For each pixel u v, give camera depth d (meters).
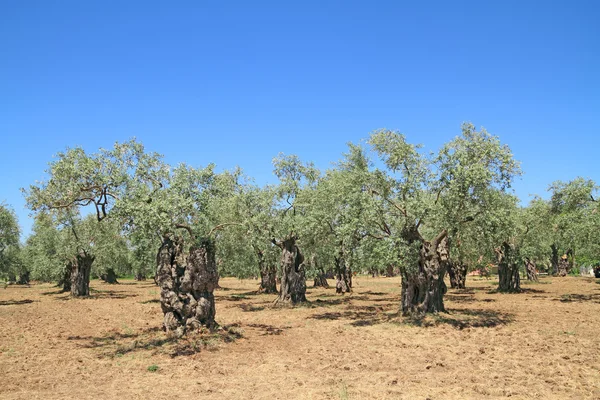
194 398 9.71
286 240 28.92
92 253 38.66
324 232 26.69
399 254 18.92
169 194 16.20
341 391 10.02
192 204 16.20
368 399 9.52
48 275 43.12
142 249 31.09
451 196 18.14
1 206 33.62
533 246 35.47
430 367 12.22
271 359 13.37
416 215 18.72
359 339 16.47
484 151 18.34
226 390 10.27
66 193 18.09
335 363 12.77
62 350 15.12
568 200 29.38
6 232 33.59
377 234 21.41
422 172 19.19
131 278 89.06
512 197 26.30
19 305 31.86
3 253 34.00
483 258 38.97
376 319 21.47
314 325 20.11
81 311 27.50
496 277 67.75
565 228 30.66
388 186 19.77
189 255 17.02
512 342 15.38
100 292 44.72
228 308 27.98
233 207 27.05
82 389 10.50
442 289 21.48
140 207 14.95
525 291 36.62
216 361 13.13
